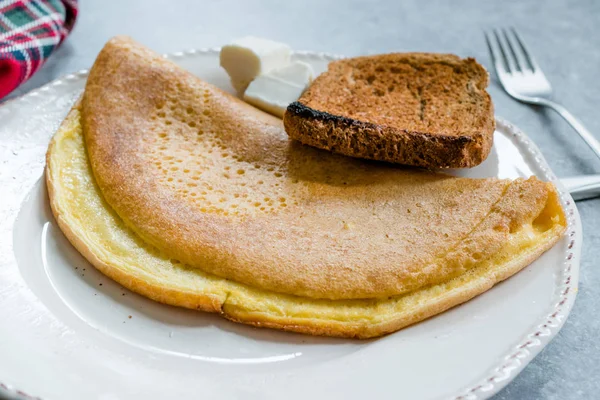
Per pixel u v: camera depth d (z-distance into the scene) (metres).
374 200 0.34
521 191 0.34
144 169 0.35
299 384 0.29
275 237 0.32
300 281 0.31
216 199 0.34
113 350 0.30
